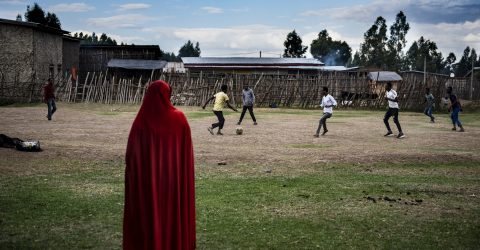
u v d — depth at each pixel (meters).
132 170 4.53
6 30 34.09
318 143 15.93
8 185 8.66
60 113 25.70
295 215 7.29
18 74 33.38
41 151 12.34
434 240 6.25
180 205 4.62
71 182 9.08
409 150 14.26
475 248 5.97
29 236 6.04
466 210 7.73
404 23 107.69
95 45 48.78
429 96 26.36
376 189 9.11
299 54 94.50
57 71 39.56
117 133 17.28
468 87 54.41
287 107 36.53
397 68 101.62
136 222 4.53
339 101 37.19
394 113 18.11
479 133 20.20
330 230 6.61
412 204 8.05
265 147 14.58
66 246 5.73
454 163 12.09
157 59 53.28
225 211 7.43
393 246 6.00
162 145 4.48
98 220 6.78
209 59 58.88
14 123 20.09
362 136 18.41
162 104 4.55
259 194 8.54
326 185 9.38
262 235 6.33
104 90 34.97
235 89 36.03
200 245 5.90
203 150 13.57
